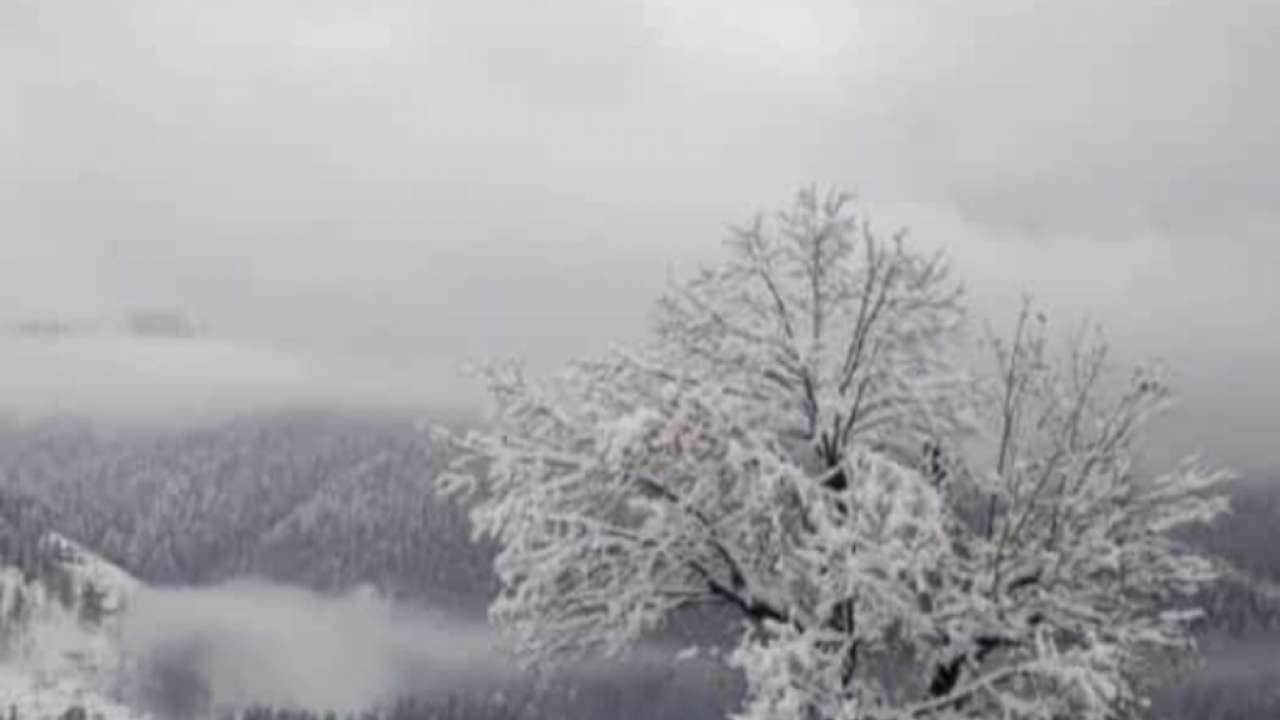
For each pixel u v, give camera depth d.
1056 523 12.05
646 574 12.05
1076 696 10.89
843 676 11.34
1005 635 11.27
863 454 11.74
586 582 12.30
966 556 11.54
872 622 11.11
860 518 10.91
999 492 12.13
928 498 11.13
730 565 12.15
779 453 11.91
